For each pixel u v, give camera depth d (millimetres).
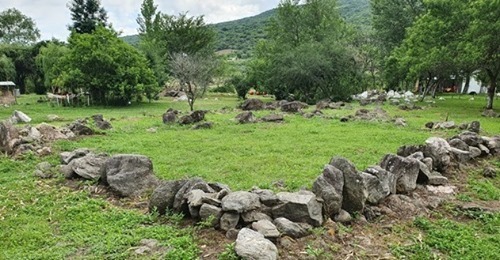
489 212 4895
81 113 19328
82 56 24828
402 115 16734
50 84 32219
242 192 4238
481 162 7648
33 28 55250
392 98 26594
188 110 20766
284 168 6895
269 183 5961
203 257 3543
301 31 33750
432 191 5719
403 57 25766
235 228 3965
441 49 19406
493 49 17078
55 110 21047
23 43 53250
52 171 6625
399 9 33031
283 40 33844
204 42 42406
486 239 4180
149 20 42500
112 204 5102
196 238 3912
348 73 29141
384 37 34188
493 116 16234
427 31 20984
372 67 33531
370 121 13656
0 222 4422
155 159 7656
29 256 3590
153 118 15844
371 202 4875
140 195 5391
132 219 4469
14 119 14422
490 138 8703
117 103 25703
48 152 8047
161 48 38719
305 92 29312
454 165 6969
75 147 8812
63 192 5516
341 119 14070
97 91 25469
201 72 21172
